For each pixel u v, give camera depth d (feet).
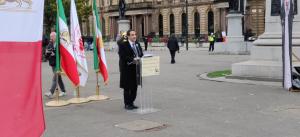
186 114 32.65
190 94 42.73
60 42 38.06
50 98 43.06
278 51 50.96
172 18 310.24
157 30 322.34
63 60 38.37
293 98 38.50
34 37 13.39
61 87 44.27
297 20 49.62
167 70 71.56
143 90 46.44
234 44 118.32
